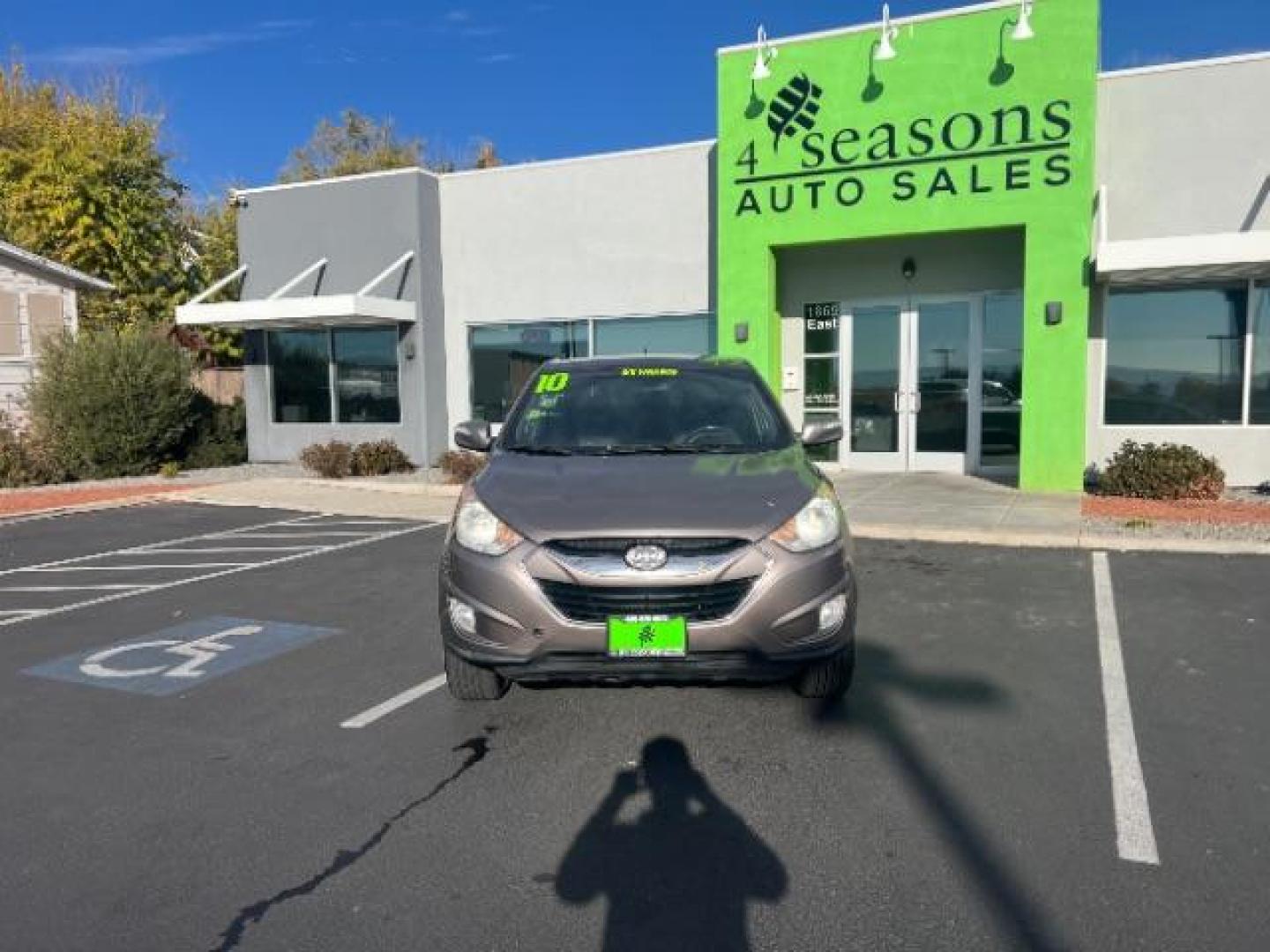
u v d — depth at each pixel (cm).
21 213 2258
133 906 300
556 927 286
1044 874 311
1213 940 274
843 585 420
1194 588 696
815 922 287
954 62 1143
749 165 1266
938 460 1359
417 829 350
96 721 468
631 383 579
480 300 1617
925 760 404
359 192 1630
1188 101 1155
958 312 1333
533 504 424
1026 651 556
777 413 559
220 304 1560
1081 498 1096
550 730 443
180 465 1672
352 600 719
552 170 1540
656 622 389
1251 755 403
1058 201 1114
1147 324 1196
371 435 1672
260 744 434
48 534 1075
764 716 456
